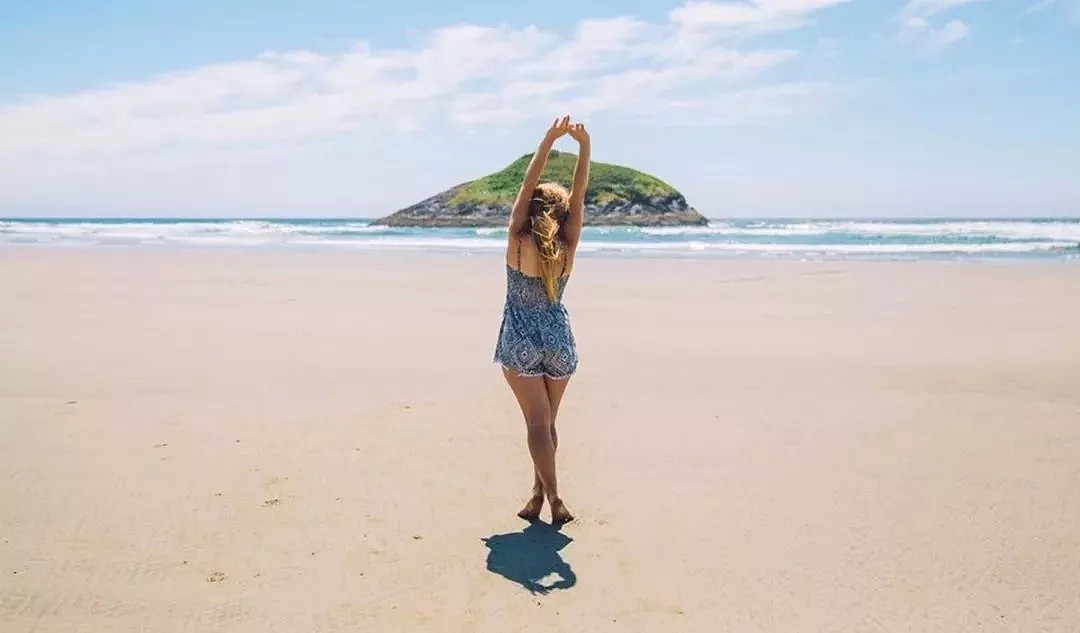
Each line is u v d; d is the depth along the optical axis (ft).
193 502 15.40
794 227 220.43
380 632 11.00
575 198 14.90
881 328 37.73
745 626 11.23
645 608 11.71
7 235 149.79
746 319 40.65
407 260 82.53
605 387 25.40
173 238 137.80
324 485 16.39
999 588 12.33
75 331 35.60
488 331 36.24
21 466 17.33
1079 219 395.75
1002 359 30.01
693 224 248.52
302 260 82.23
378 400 23.30
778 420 21.53
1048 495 16.02
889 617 11.49
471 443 19.25
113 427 20.29
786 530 14.43
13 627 10.99
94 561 12.94
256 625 11.14
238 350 31.17
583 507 15.52
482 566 12.98
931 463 17.98
